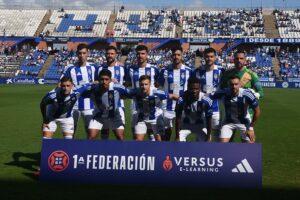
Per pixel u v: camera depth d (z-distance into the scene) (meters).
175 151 6.95
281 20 59.78
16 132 13.30
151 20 61.12
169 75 9.53
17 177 7.60
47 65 52.56
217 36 57.38
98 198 6.34
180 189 6.85
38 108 21.22
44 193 6.57
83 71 9.23
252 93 8.10
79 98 8.70
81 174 7.04
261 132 13.94
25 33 58.81
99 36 57.91
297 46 54.47
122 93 8.50
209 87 9.24
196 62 51.12
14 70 51.66
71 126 8.56
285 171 8.32
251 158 6.86
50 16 62.34
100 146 7.07
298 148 10.96
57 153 7.13
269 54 53.66
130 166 6.98
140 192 6.66
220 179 6.87
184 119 8.57
